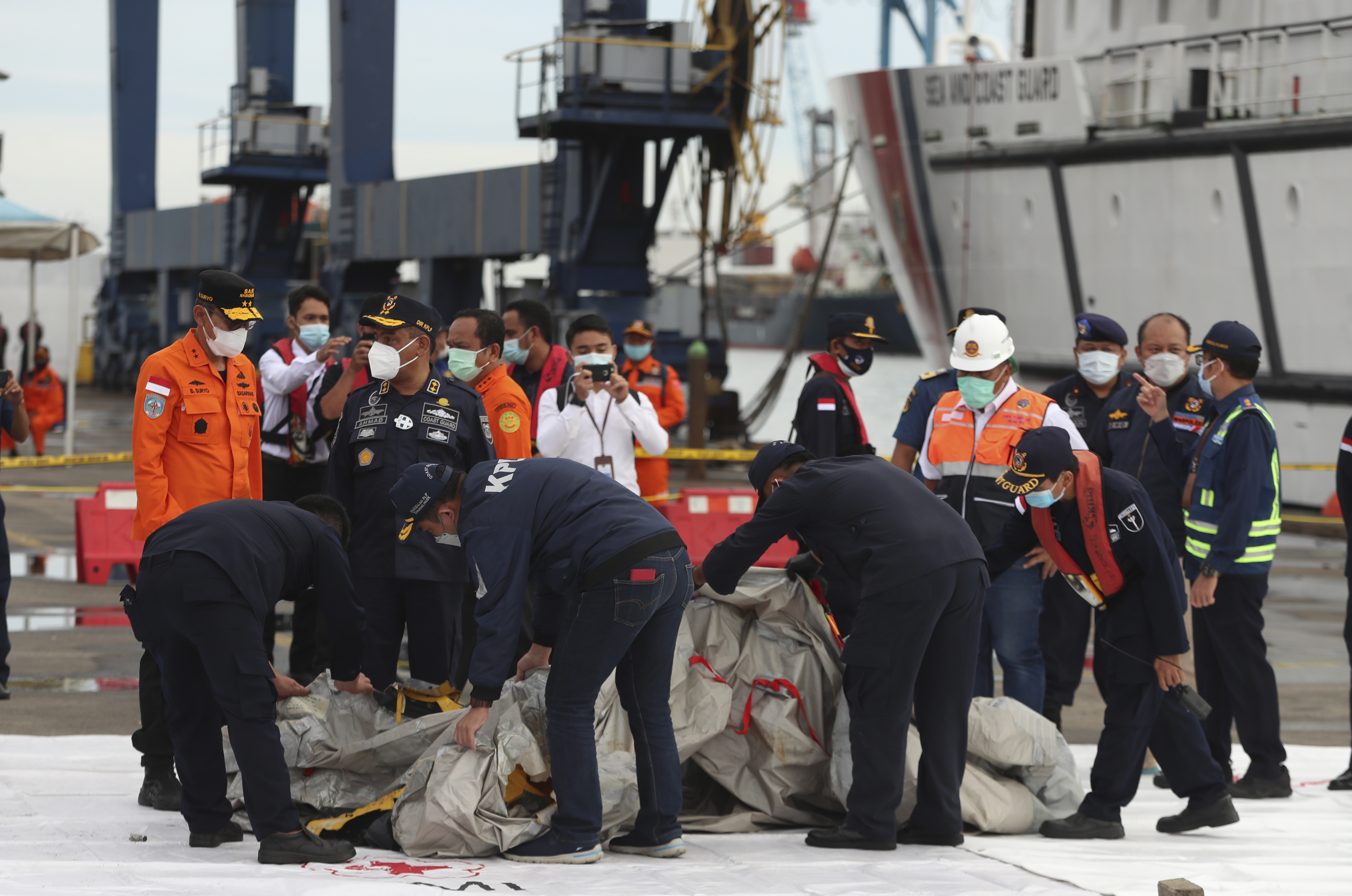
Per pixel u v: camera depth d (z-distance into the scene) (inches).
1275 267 1031.0
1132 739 293.1
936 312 1341.0
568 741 259.6
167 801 295.4
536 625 271.6
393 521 323.0
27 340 1309.1
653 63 1306.6
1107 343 388.2
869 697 274.4
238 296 313.3
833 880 244.5
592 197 1347.2
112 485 666.8
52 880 229.1
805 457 304.3
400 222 1596.9
